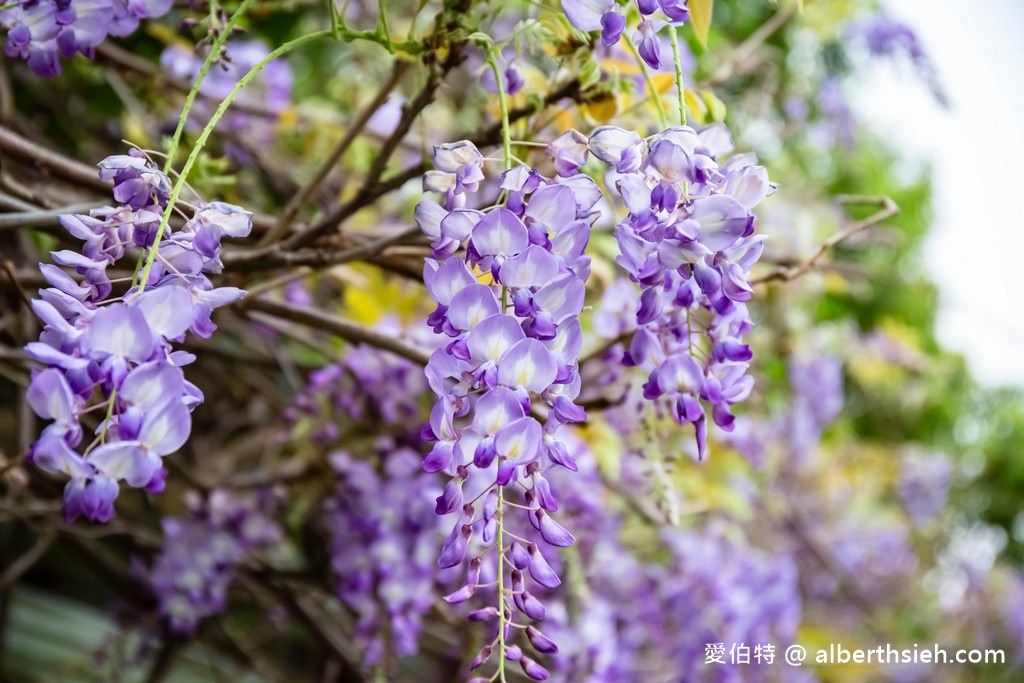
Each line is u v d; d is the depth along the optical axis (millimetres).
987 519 3926
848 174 2891
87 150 1419
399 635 1072
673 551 1482
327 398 1152
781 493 2328
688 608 1438
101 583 1902
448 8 769
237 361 1314
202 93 1284
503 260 611
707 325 666
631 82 849
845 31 1652
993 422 3867
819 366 2199
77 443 569
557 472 1029
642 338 669
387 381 1117
